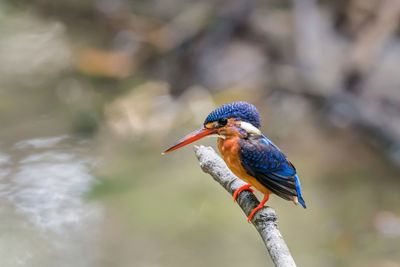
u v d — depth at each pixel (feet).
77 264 29.76
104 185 37.76
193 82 50.37
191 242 32.07
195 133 19.58
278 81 48.16
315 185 37.58
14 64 53.88
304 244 31.76
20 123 44.98
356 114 43.88
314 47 49.29
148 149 42.24
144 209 34.88
